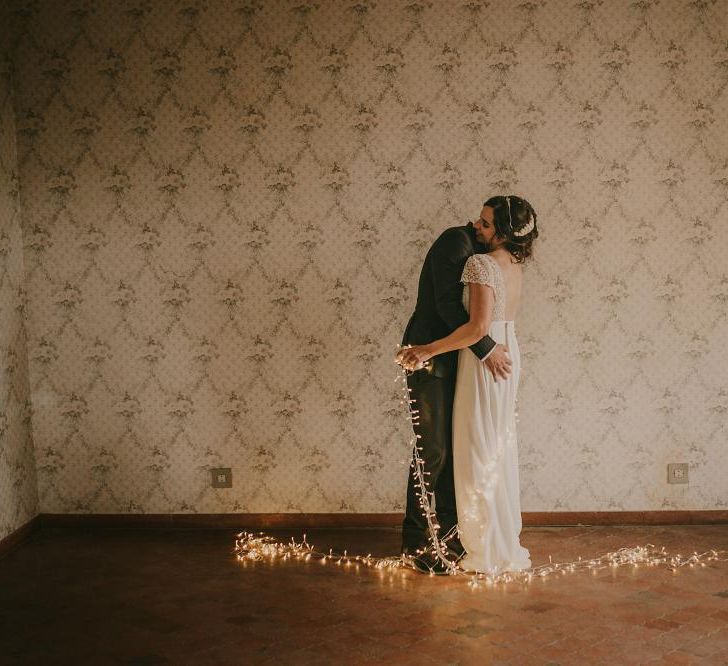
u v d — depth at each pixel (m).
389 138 4.33
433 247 3.70
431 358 3.69
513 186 4.32
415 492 3.84
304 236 4.40
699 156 4.28
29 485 4.51
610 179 4.30
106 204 4.46
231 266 4.44
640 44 4.24
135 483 4.59
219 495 4.55
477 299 3.54
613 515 4.45
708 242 4.32
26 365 4.55
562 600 3.44
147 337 4.51
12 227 4.41
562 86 4.27
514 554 3.79
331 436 4.48
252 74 4.34
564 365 4.40
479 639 3.09
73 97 4.42
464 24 4.26
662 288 4.35
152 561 4.03
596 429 4.43
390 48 4.29
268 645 3.08
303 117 4.34
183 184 4.42
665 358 4.38
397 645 3.06
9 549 4.20
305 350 4.45
